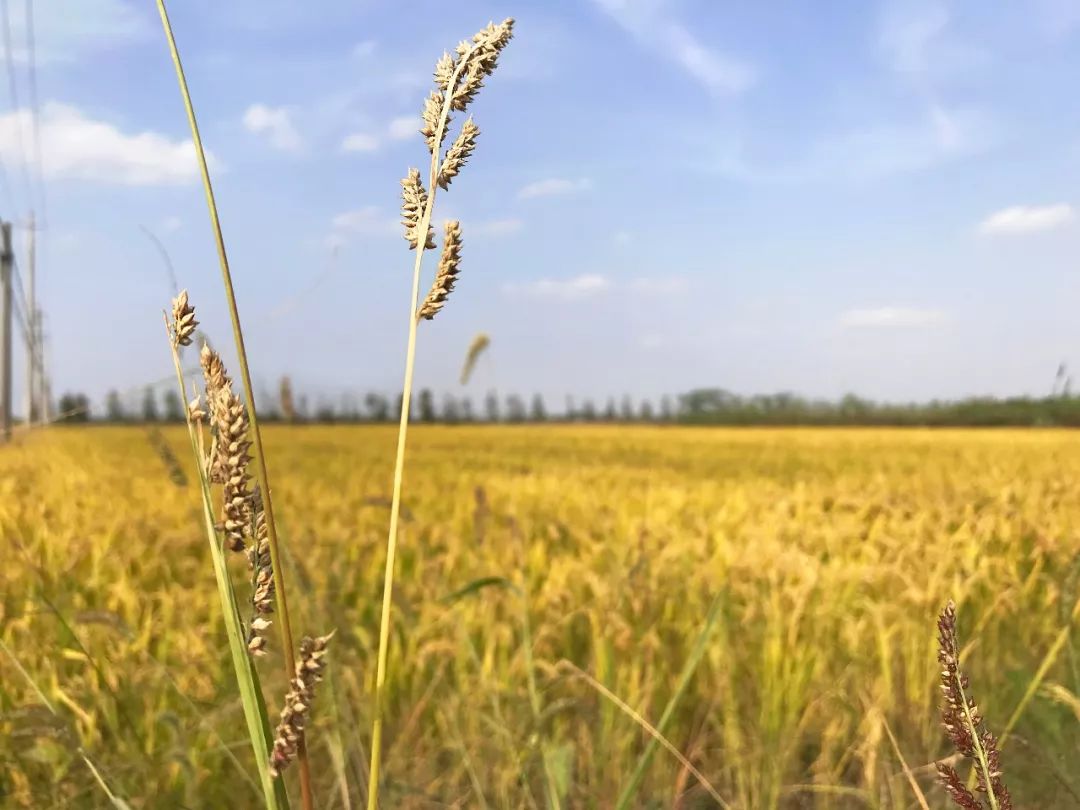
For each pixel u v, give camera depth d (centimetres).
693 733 437
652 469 2177
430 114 113
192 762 309
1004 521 864
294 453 2706
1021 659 495
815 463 2491
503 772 340
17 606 500
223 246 107
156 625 516
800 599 512
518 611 559
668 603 600
